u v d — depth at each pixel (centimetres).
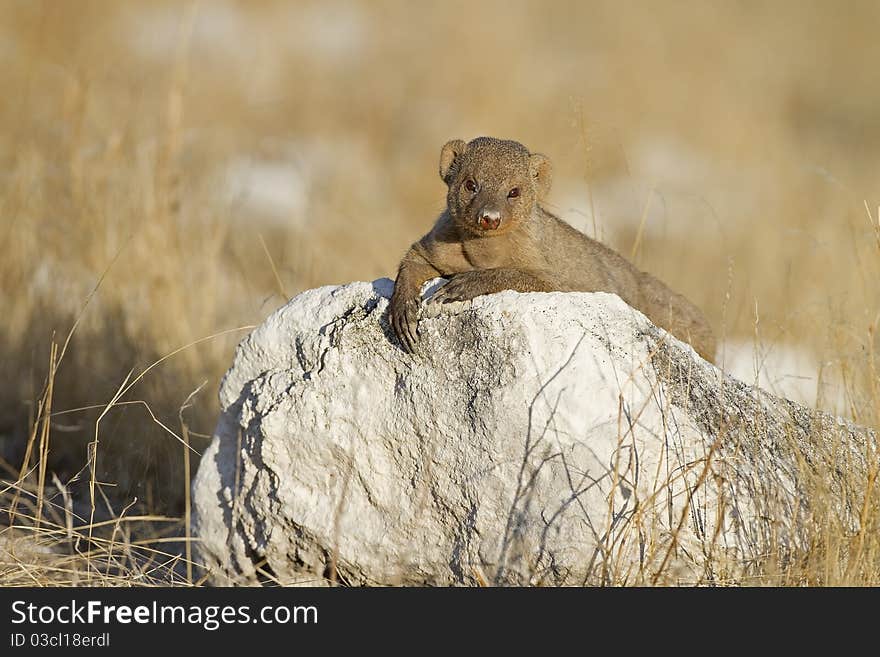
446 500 1121
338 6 4203
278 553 1175
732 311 2189
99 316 1817
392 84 3744
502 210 1291
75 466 1638
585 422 1091
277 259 2253
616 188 3139
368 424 1144
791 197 3108
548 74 4025
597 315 1139
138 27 3581
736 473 1121
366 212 2770
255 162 2895
